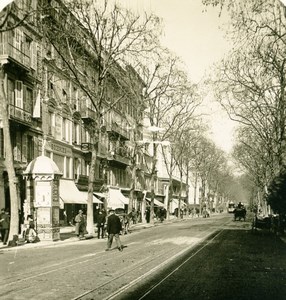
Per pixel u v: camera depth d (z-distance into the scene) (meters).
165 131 50.53
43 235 25.62
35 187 25.80
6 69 29.81
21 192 31.81
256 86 29.25
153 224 49.31
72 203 40.06
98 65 31.42
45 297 9.67
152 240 26.75
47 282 11.61
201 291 10.35
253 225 34.06
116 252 19.66
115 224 20.44
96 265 15.02
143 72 42.12
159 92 43.28
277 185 32.44
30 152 33.72
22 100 31.94
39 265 15.22
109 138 54.16
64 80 40.53
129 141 65.00
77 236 28.95
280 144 34.50
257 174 62.62
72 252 19.91
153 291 10.33
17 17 29.47
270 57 23.19
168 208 64.31
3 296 9.82
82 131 46.00
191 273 13.12
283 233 31.23
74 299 9.46
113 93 51.53
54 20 29.95
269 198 32.75
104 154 51.72
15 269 14.25
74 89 43.62
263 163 54.69
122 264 15.21
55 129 38.72
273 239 27.25
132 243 24.86
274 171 43.91
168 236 30.19
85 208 46.00
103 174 52.06
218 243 23.94
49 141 37.03
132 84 40.47
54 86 38.16
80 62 38.00
